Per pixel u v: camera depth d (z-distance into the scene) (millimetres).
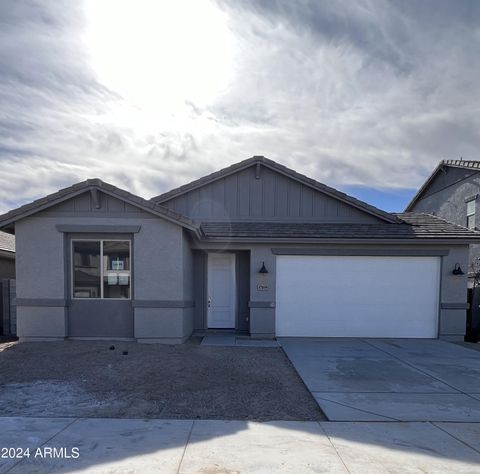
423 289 11594
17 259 10016
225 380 6918
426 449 4309
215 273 12422
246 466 3875
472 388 6602
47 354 8570
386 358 8789
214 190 13266
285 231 11805
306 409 5613
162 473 3740
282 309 11547
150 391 6262
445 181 20734
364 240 11258
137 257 10062
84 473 3727
